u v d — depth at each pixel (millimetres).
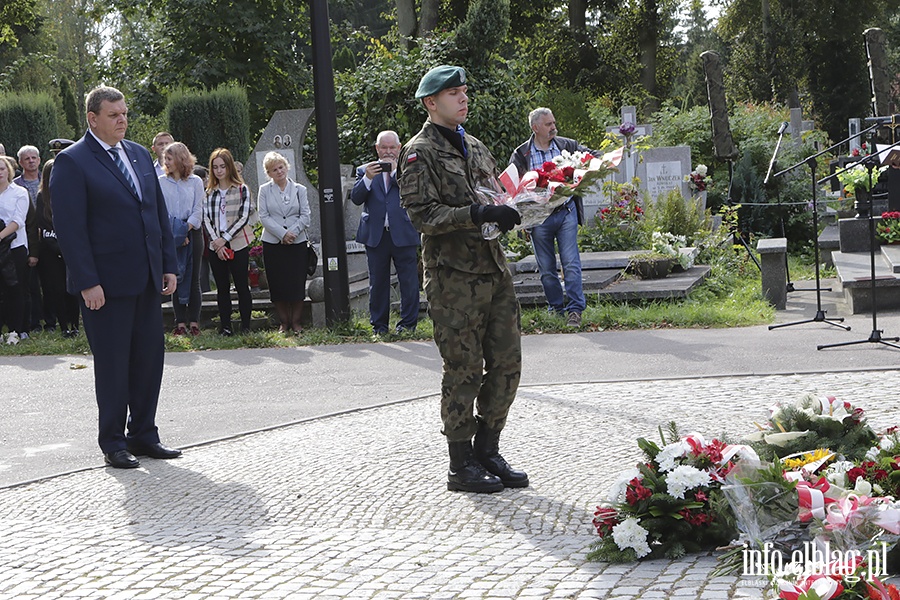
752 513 4145
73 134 33438
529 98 20938
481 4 19078
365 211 11766
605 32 42375
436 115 5672
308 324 13000
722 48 65188
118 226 6879
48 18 46375
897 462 4398
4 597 4348
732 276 15797
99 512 5777
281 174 12375
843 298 13531
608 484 5680
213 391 9305
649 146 18734
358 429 7430
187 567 4613
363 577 4336
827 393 7551
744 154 22484
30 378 10375
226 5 25781
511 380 5801
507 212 5277
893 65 54406
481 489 5680
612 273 14141
